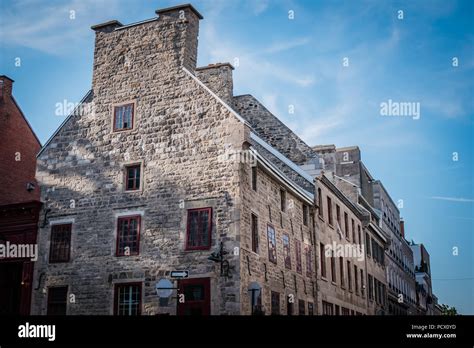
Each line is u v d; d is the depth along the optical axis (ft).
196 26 76.23
